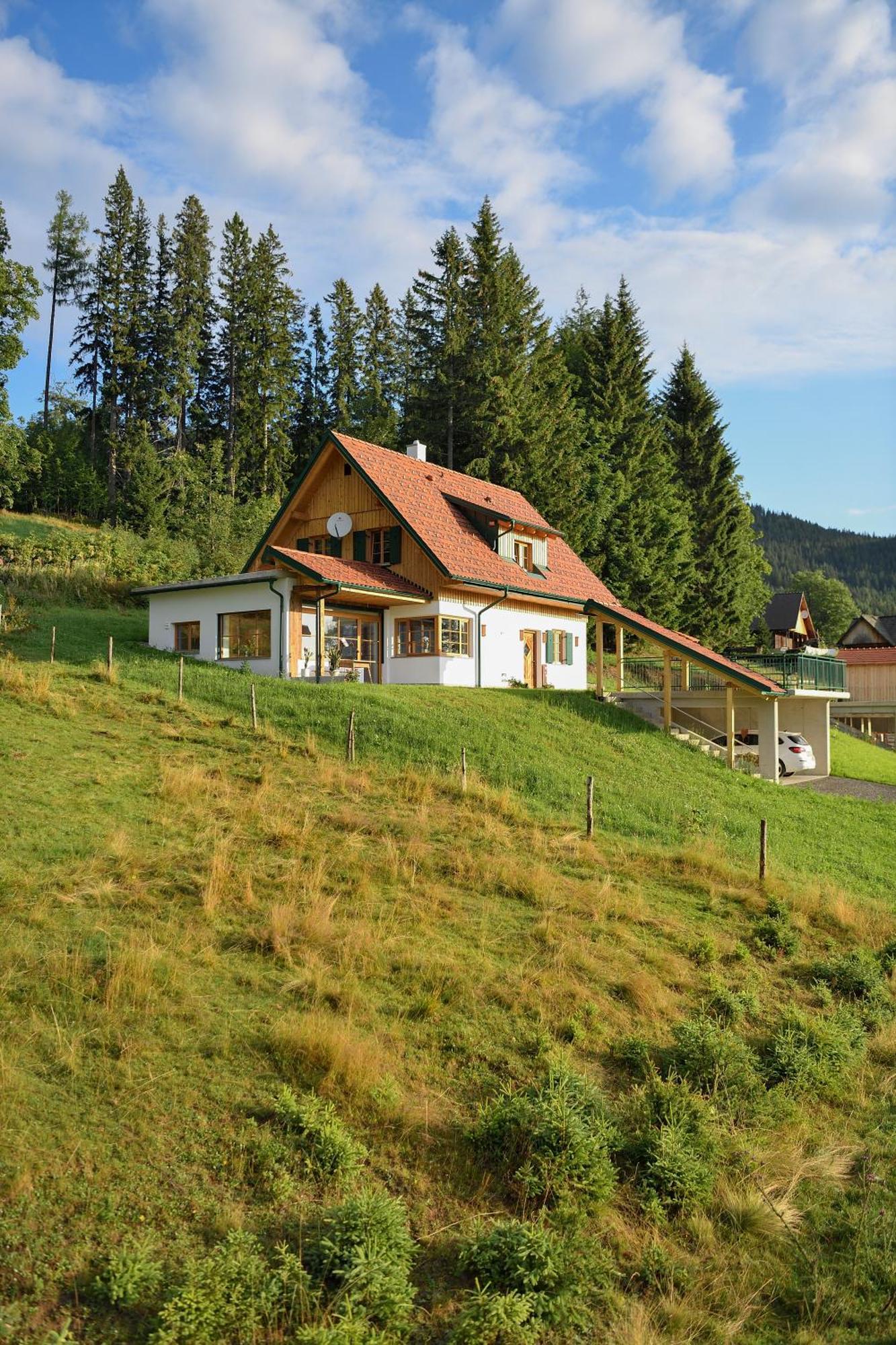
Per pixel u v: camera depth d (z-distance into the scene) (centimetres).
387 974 998
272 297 6762
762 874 1567
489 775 1891
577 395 6159
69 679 2080
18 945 883
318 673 2556
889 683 5066
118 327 6569
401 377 7888
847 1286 703
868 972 1252
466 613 3005
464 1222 687
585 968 1105
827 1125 934
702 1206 769
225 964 948
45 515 5591
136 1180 645
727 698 2636
